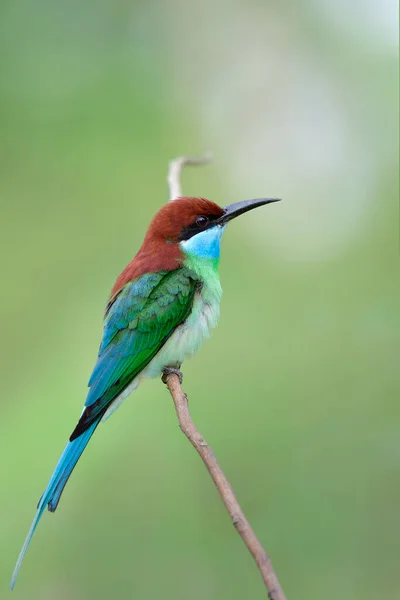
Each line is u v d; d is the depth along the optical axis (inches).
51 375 463.2
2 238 520.1
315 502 406.0
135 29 545.0
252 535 194.4
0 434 437.1
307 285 496.4
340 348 462.0
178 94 562.3
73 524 406.0
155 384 438.3
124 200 518.3
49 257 516.4
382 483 411.2
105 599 398.3
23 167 518.9
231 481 412.5
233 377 451.8
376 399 438.0
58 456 418.3
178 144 538.9
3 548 398.6
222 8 585.9
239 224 529.0
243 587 395.9
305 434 426.6
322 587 392.8
